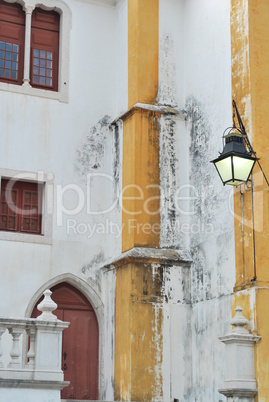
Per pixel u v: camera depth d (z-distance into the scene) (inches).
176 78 658.2
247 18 573.3
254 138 548.1
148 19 656.4
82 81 673.6
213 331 574.6
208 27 631.8
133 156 621.9
